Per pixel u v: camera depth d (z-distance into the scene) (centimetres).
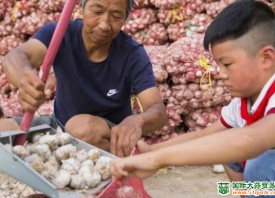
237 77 150
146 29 356
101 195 139
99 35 193
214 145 127
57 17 362
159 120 207
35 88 154
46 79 160
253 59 147
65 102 225
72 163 158
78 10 347
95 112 225
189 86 311
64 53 212
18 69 184
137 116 195
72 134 204
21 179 141
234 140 127
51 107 321
